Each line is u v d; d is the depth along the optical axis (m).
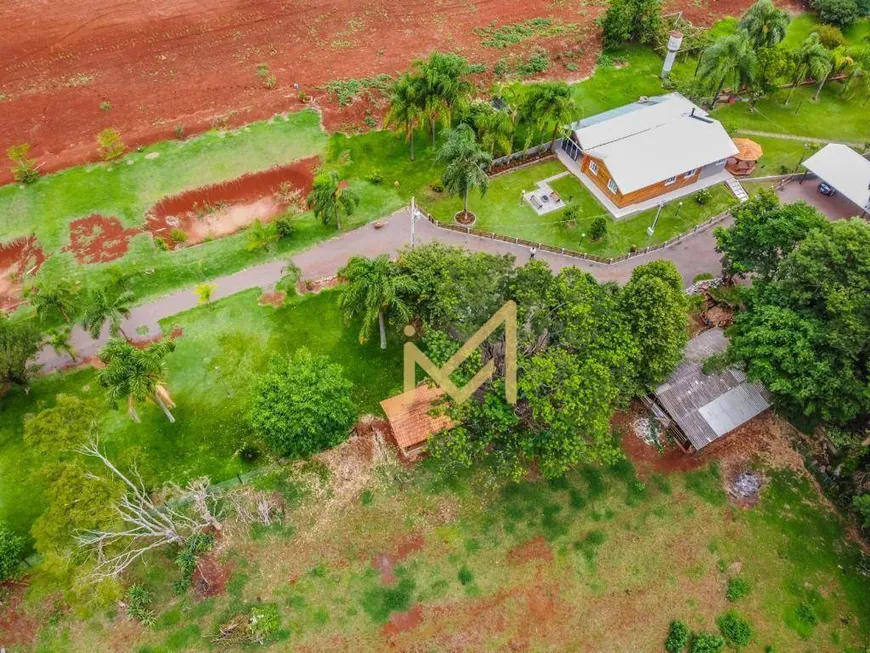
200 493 36.28
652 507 40.66
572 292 39.44
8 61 72.81
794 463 43.09
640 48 79.94
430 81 57.09
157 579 37.03
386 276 42.06
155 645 34.84
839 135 69.31
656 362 40.00
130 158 61.00
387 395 45.53
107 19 79.88
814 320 39.38
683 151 60.03
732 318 48.47
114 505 34.06
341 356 47.69
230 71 72.75
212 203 60.12
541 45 77.94
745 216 47.00
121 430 43.19
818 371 37.88
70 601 34.12
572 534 39.41
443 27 82.06
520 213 59.28
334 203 53.31
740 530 39.97
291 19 82.00
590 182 62.44
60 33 77.19
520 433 38.09
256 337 48.66
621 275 54.16
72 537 33.81
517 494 40.84
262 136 64.31
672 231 58.25
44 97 68.25
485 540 39.00
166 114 66.50
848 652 35.81
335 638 35.41
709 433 41.66
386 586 37.16
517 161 64.44
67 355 47.62
